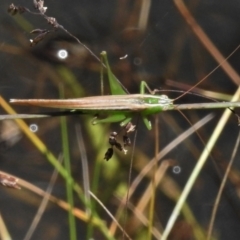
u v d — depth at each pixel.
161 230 0.54
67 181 0.52
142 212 0.54
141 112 0.47
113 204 0.54
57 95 0.56
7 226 0.54
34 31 0.47
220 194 0.54
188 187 0.52
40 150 0.54
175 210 0.52
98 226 0.53
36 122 0.56
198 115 0.56
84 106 0.46
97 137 0.55
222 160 0.56
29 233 0.54
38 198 0.55
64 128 0.52
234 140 0.56
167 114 0.56
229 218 0.55
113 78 0.47
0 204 0.55
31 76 0.56
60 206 0.54
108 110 0.47
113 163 0.55
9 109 0.55
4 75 0.56
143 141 0.56
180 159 0.56
